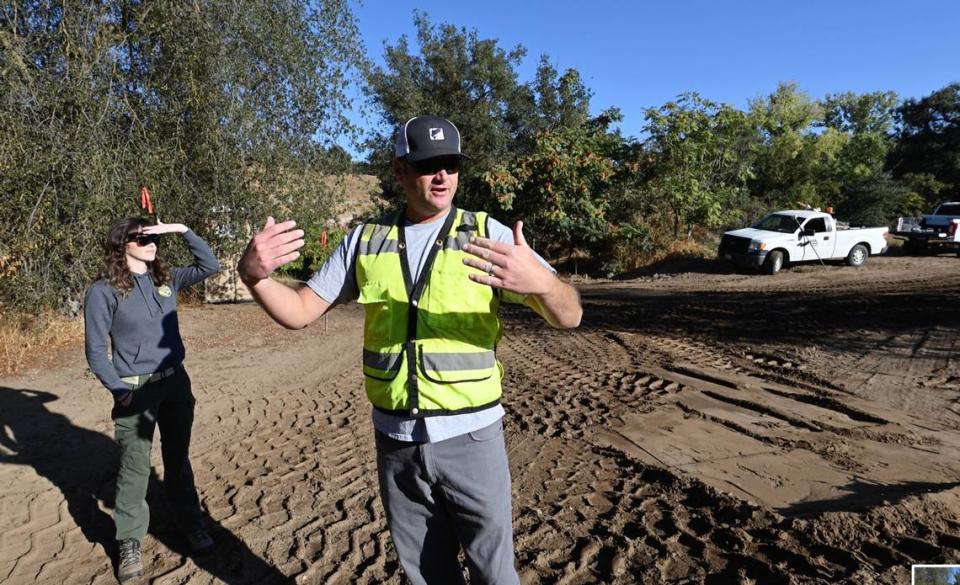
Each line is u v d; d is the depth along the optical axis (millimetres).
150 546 3428
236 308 11938
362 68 12844
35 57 8438
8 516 3787
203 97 10383
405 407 1895
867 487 3756
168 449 3266
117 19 9609
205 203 10828
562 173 18859
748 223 24641
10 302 8398
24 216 7965
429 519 2051
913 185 34531
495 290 1938
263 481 4223
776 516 3295
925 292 12359
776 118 32969
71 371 7156
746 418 5203
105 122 8906
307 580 3041
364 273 1983
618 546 3166
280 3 11430
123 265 3059
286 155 11836
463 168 23266
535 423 5223
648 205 20859
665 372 6863
